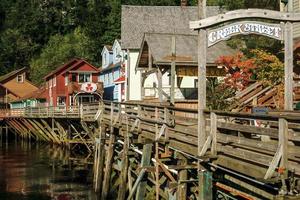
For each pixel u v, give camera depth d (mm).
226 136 10781
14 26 96500
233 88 20344
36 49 89562
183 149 13195
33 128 49844
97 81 52469
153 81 34406
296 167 8508
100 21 75062
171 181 14078
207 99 19469
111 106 22703
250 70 21094
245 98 19078
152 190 16422
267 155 9445
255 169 9391
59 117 39375
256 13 11156
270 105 18422
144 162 15672
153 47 25219
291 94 11453
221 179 11914
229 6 32656
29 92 71688
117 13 71438
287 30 11320
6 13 103062
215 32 11281
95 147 24688
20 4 99125
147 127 16906
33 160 33562
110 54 48875
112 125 21344
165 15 40375
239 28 11312
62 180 25562
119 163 21531
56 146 42656
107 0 78500
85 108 34344
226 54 25078
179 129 13797
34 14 93188
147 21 39688
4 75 80562
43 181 25375
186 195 13109
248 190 10805
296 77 20125
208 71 24484
